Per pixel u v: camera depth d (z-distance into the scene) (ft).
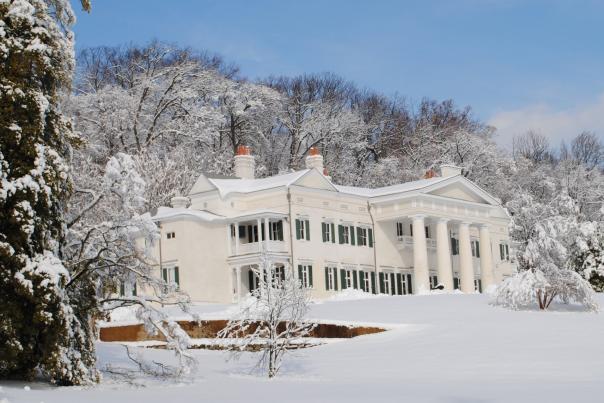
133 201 102.06
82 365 94.58
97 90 331.57
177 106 326.03
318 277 240.94
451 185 268.41
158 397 88.69
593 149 414.00
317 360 126.21
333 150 361.10
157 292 104.99
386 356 126.00
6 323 89.76
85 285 100.99
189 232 231.71
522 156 385.91
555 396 85.40
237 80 380.37
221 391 94.79
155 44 344.90
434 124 396.16
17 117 93.76
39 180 92.73
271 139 358.23
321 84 392.27
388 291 260.21
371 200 261.24
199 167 305.53
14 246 91.20
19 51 93.91
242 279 237.25
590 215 358.02
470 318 161.99
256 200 242.99
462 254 269.64
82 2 101.19
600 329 147.74
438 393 89.92
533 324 153.69
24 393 85.87
